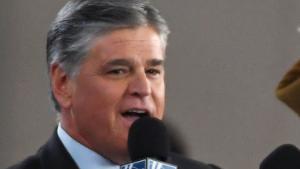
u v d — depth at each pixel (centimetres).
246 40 1402
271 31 1405
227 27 1395
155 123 676
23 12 1327
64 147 782
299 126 1404
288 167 542
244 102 1402
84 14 761
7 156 1316
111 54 751
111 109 754
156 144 671
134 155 672
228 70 1393
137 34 754
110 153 768
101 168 769
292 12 1407
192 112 1375
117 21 751
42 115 1330
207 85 1388
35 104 1330
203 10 1385
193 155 1363
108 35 754
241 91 1400
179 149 1316
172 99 1370
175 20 1373
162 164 611
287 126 1404
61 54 778
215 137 1388
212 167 869
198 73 1382
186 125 1368
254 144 1402
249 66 1402
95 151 772
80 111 770
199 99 1382
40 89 1328
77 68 768
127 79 753
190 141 1368
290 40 1406
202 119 1381
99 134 762
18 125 1323
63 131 787
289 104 472
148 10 762
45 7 1327
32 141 1324
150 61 755
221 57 1391
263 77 1405
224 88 1393
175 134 1330
